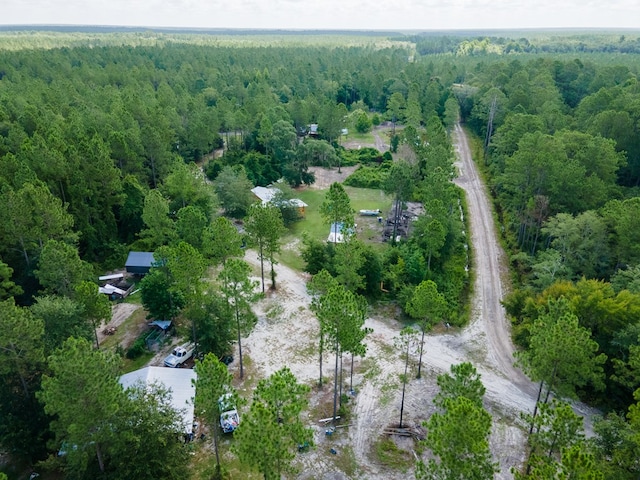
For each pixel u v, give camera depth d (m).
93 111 110.44
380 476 40.03
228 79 190.88
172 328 60.50
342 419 46.22
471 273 72.94
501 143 103.44
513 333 58.94
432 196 77.88
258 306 65.75
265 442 30.53
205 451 42.84
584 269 63.81
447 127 138.25
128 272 73.44
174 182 84.12
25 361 40.59
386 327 61.12
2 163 72.94
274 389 33.28
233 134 151.88
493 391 49.81
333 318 42.78
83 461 34.91
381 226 89.44
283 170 110.88
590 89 140.50
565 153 80.56
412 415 46.72
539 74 145.62
